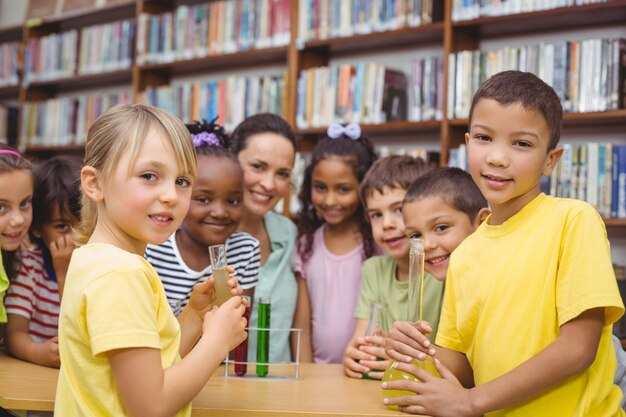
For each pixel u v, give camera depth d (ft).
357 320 6.93
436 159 9.86
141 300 3.74
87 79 13.64
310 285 7.91
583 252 4.25
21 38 15.30
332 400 4.51
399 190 6.77
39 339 6.45
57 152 14.12
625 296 8.27
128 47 12.84
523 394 4.16
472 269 4.79
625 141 9.17
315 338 7.77
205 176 6.31
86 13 13.71
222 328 4.05
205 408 4.11
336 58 11.35
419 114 9.85
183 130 4.15
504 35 9.94
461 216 5.99
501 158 4.36
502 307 4.50
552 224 4.46
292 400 4.45
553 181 8.82
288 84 10.83
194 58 11.96
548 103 4.40
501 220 4.73
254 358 5.95
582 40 9.43
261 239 7.81
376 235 6.95
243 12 11.39
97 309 3.66
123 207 4.00
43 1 14.62
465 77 9.35
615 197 8.54
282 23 10.96
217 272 4.28
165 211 4.03
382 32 10.12
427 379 4.32
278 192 7.83
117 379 3.69
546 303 4.37
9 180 5.96
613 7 8.58
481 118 4.45
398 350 4.51
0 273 5.85
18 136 14.58
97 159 4.09
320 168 7.79
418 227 6.07
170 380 3.75
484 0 9.32
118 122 4.06
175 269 6.31
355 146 7.85
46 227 6.54
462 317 4.81
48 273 6.56
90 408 3.81
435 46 10.54
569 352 4.15
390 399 4.32
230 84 11.49
